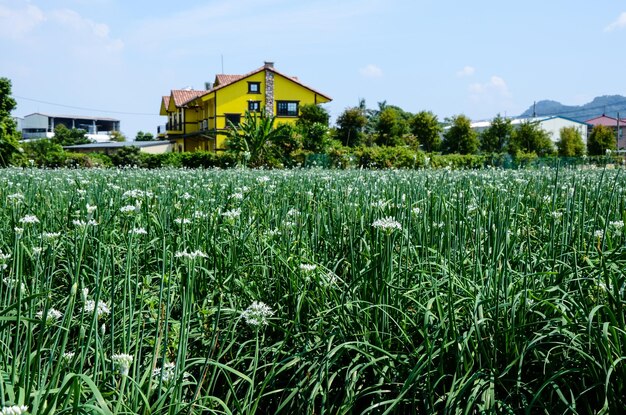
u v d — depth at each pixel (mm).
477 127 108812
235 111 62250
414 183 8039
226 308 4184
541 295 3828
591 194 6781
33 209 6504
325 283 4164
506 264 3854
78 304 4328
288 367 3564
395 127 68500
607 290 3371
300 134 35688
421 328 3795
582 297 3500
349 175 13594
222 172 15859
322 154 34188
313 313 4215
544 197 7148
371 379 3654
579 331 3426
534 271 4258
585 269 4180
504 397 3352
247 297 4500
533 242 5508
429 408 3197
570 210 5344
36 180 10961
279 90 63031
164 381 3242
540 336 3268
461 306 4008
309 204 6211
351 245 4359
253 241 5344
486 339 3555
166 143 81875
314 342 3928
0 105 38156
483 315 3727
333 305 4172
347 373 3465
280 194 7906
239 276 4750
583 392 3027
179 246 4715
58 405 2561
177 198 7215
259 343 4043
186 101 71438
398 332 3898
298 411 3457
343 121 65062
